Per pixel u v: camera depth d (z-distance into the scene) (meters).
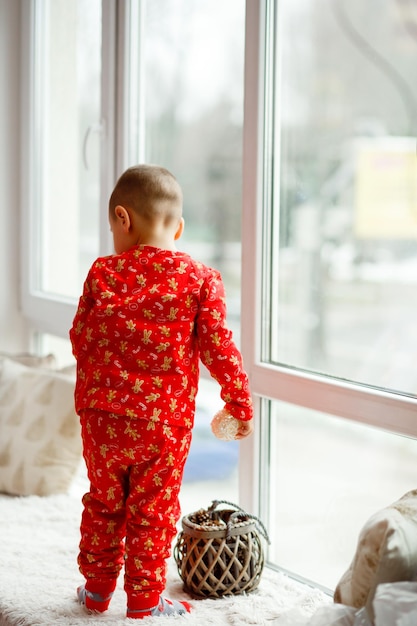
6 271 3.29
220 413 1.76
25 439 2.57
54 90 3.08
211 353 1.73
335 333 1.93
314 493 2.00
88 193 2.87
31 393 2.64
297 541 2.06
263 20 2.04
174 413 1.73
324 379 1.92
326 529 1.97
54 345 3.19
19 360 2.90
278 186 2.08
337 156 1.91
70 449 2.57
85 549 1.80
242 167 2.14
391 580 1.37
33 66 3.15
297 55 2.00
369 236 1.83
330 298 1.94
